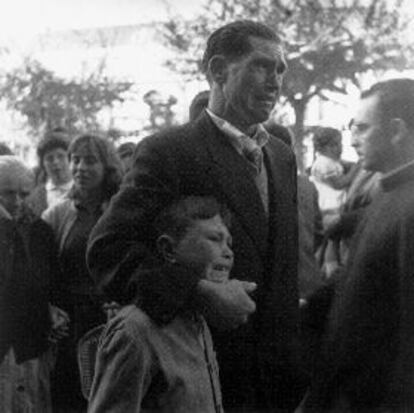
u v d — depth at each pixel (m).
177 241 3.21
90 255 3.50
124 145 7.48
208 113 3.71
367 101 3.71
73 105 22.11
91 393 3.08
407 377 3.41
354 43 18.03
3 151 7.02
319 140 8.77
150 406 3.05
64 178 7.55
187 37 20.00
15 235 5.19
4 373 5.15
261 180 3.73
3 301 5.10
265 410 3.69
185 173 3.56
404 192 3.47
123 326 3.04
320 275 5.63
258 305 3.64
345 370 3.53
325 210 8.56
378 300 3.46
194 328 3.18
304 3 17.89
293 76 17.59
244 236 3.59
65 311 5.53
